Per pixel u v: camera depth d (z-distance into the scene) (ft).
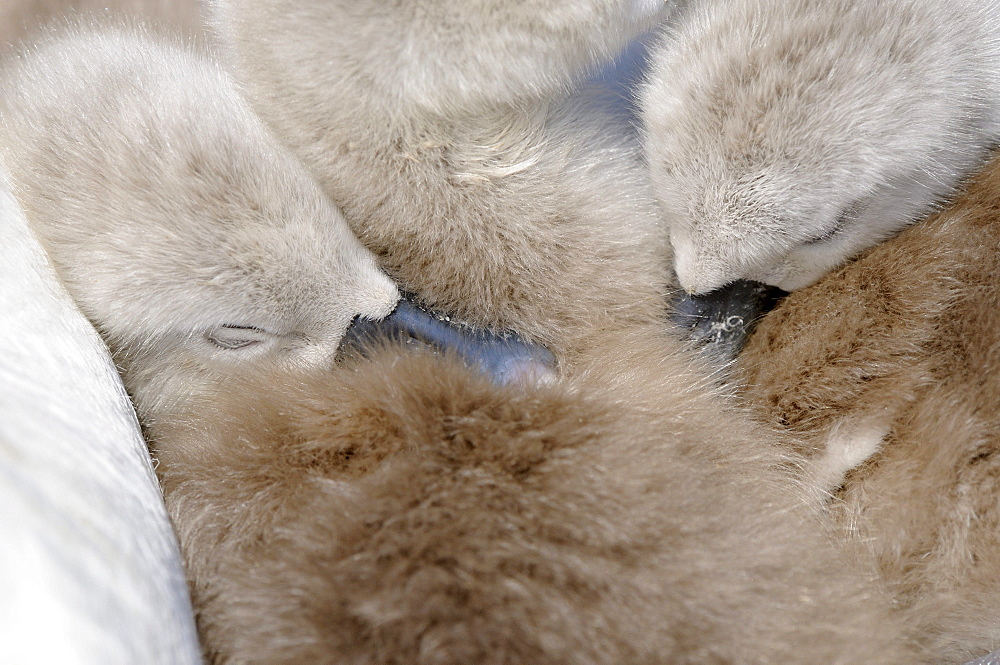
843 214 1.67
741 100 1.65
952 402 1.65
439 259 1.71
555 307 1.72
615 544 1.55
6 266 1.56
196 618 1.55
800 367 1.69
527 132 1.72
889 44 1.64
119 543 1.47
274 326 1.67
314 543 1.55
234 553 1.58
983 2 1.67
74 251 1.64
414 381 1.61
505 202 1.72
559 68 1.68
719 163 1.65
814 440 1.68
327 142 1.70
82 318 1.63
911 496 1.65
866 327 1.68
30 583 1.42
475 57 1.65
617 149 1.75
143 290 1.64
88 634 1.43
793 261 1.69
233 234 1.64
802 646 1.55
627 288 1.72
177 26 1.82
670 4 1.69
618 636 1.52
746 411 1.67
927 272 1.67
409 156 1.70
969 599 1.64
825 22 1.64
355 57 1.66
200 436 1.63
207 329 1.67
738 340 1.70
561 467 1.57
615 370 1.67
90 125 1.65
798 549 1.59
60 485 1.46
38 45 1.75
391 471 1.57
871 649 1.57
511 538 1.54
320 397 1.62
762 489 1.62
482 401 1.60
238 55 1.71
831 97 1.64
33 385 1.50
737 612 1.55
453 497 1.55
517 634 1.52
